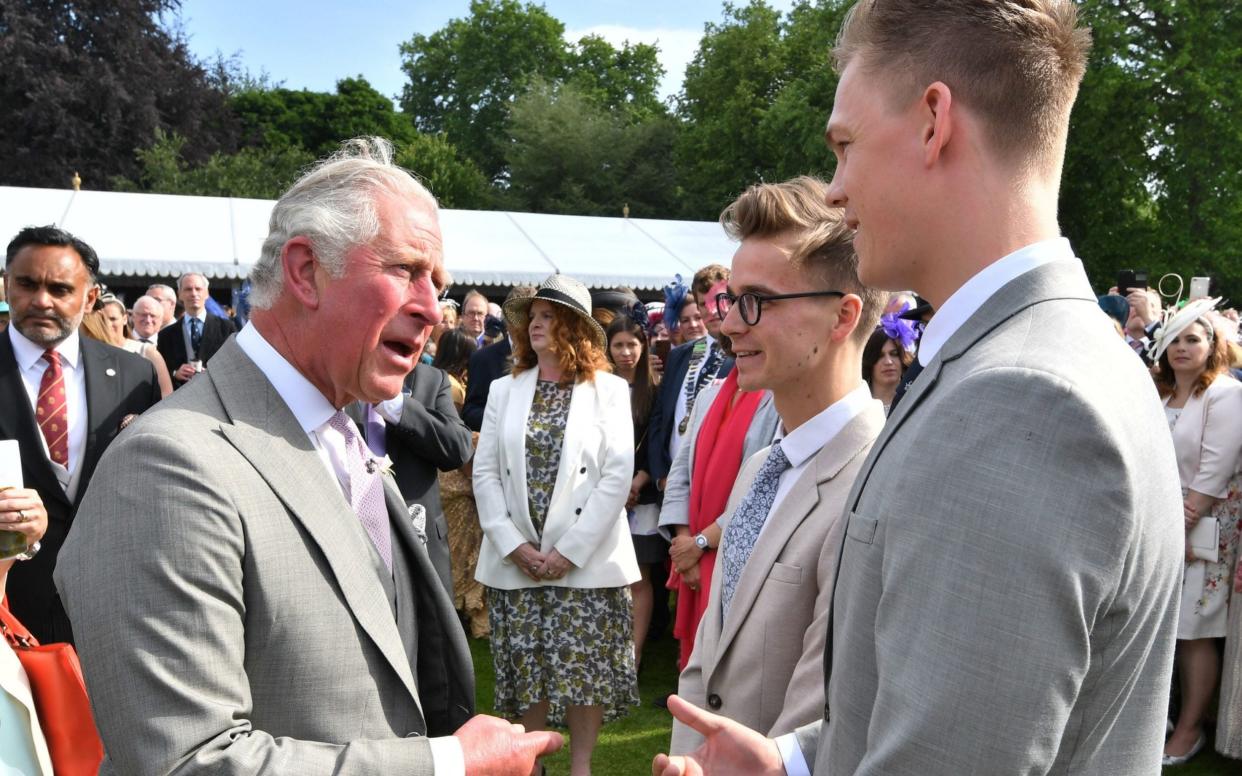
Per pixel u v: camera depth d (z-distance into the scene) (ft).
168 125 112.57
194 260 43.52
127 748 4.31
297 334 5.35
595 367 13.29
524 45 169.58
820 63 102.17
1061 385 3.17
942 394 3.56
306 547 4.98
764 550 6.23
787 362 6.26
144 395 11.81
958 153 3.71
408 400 11.08
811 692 5.65
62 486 10.79
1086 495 3.09
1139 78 69.00
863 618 3.75
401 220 5.26
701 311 17.15
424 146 135.54
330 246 5.16
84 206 46.57
